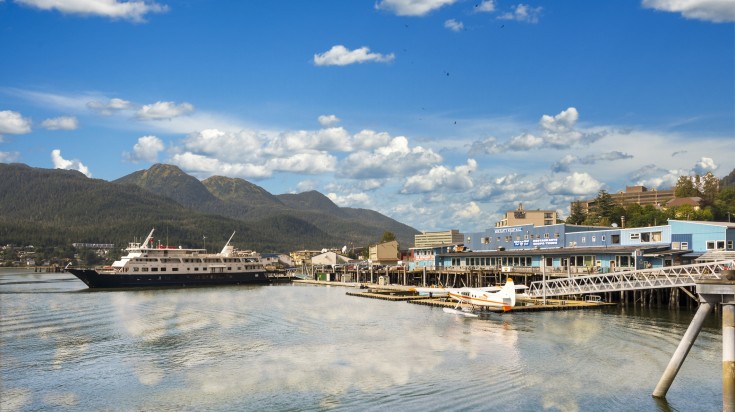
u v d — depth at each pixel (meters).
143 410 33.44
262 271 150.12
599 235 89.69
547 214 139.62
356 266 153.75
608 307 71.06
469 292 73.81
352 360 44.16
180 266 139.00
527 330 55.41
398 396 34.41
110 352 49.03
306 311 76.44
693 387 34.56
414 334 55.25
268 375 40.25
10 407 34.38
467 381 37.09
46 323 66.56
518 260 98.94
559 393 34.06
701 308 28.66
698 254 75.25
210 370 42.09
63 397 36.12
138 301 94.44
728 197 167.25
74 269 129.88
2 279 178.88
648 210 147.00
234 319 68.94
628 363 40.59
